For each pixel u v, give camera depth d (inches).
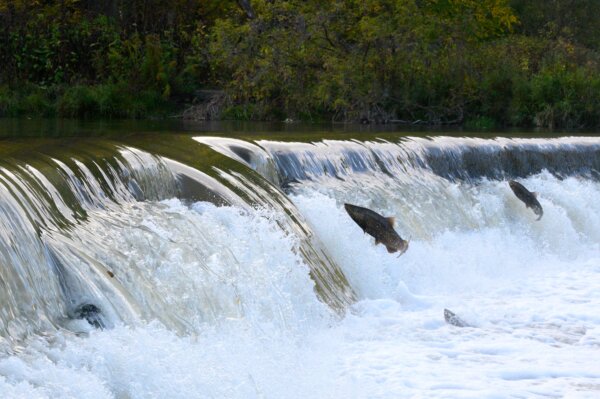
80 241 483.2
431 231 764.0
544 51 1706.4
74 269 454.0
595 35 2491.4
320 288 582.2
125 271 481.4
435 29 1504.7
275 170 729.0
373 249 675.4
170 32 1780.3
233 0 1871.3
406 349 521.7
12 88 1582.2
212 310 500.1
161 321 468.8
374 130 1186.6
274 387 446.0
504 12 1879.9
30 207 470.3
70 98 1507.1
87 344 414.3
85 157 574.2
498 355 519.2
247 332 494.3
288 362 479.2
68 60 1681.8
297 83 1457.9
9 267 420.8
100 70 1668.3
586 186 952.3
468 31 1533.0
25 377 374.0
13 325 407.5
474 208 828.6
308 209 668.7
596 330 575.5
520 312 611.2
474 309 613.3
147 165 601.6
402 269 681.6
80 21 1804.9
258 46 1492.4
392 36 1455.5
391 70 1450.5
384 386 459.5
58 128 1082.1
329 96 1421.0
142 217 544.4
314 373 473.1
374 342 532.7
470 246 768.3
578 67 1587.1
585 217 904.3
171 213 562.3
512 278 727.7
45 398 362.0
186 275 504.1
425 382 466.3
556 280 721.6
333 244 658.8
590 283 712.4
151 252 508.7
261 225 585.0
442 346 531.2
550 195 901.2
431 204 792.3
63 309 441.7
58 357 398.3
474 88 1457.9
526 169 945.5
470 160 896.9
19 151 587.2
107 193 556.7
